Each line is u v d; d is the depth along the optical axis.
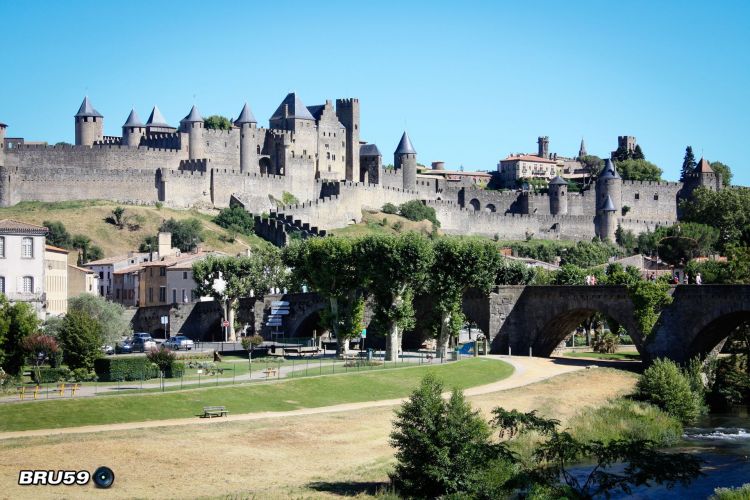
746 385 150.00
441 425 86.81
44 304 170.12
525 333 170.75
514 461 87.62
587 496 85.38
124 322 178.75
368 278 161.12
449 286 161.50
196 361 149.88
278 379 128.38
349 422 110.62
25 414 102.19
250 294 199.50
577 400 130.50
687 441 116.75
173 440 98.19
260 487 87.50
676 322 150.75
